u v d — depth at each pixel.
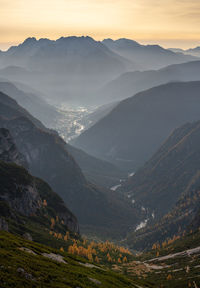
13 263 92.19
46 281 88.56
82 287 92.81
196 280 190.00
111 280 118.31
